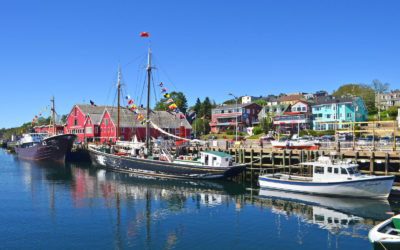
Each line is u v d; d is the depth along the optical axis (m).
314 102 78.69
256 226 17.12
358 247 14.18
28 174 36.88
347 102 67.50
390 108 78.56
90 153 43.59
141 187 28.42
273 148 34.72
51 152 51.41
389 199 22.58
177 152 40.47
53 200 23.20
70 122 70.31
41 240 15.12
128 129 58.91
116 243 14.73
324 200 22.59
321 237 15.43
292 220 18.12
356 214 19.12
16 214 19.47
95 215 19.28
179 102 95.56
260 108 85.38
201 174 31.27
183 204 22.05
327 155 29.36
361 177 22.58
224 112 84.88
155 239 15.24
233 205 21.67
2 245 14.48
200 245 14.49
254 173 34.59
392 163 27.58
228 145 39.09
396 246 11.03
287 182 25.72
